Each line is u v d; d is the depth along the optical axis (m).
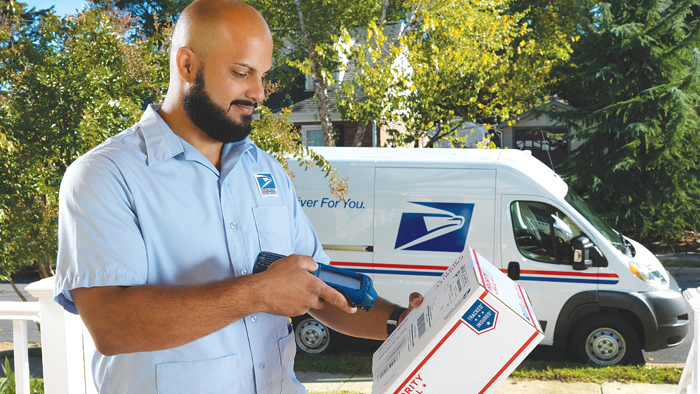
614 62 13.59
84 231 1.14
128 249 1.15
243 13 1.24
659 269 5.74
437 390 1.14
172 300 1.06
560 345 5.67
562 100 18.69
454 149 6.18
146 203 1.23
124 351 1.11
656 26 12.88
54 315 2.41
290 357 1.46
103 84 3.62
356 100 10.16
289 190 1.60
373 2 11.68
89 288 1.12
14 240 3.72
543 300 5.62
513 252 5.67
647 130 12.59
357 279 1.29
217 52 1.22
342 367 5.61
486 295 1.11
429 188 5.84
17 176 3.67
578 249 5.45
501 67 9.67
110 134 3.57
